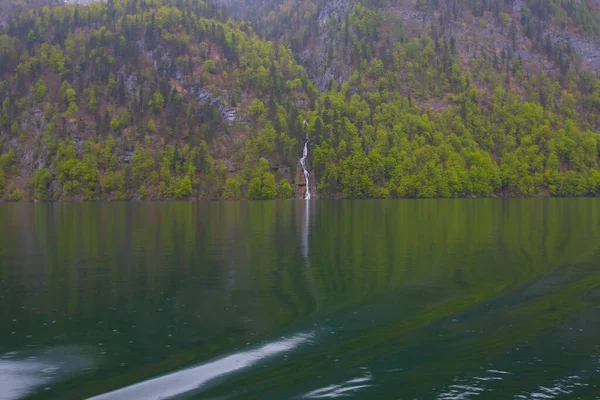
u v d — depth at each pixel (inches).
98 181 5703.7
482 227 1876.2
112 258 1200.8
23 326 671.1
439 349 564.4
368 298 794.2
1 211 3344.0
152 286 899.4
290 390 474.6
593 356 538.9
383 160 5866.1
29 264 1130.7
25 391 483.2
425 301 770.8
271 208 3474.4
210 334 629.9
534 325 641.0
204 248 1354.6
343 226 1971.0
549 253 1204.5
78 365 540.1
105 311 739.4
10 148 6289.4
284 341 598.9
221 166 5787.4
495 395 459.5
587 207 3339.1
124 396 471.2
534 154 6205.7
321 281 924.0
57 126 6264.8
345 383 485.7
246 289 867.4
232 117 6579.7
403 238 1541.6
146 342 605.6
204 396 467.2
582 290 820.6
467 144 6284.5
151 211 3174.2
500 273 971.3
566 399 451.5
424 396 459.2
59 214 2918.3
